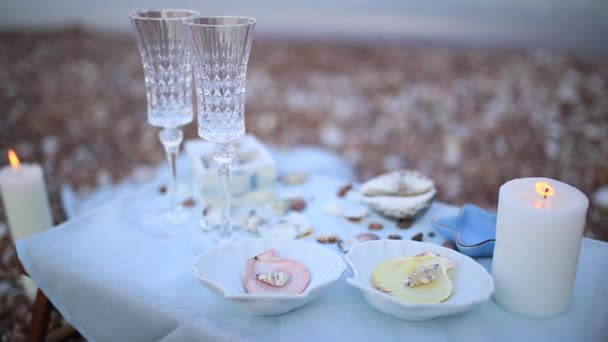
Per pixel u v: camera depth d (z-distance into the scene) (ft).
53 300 2.10
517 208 1.70
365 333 1.74
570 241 1.69
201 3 9.32
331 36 9.91
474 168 5.75
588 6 8.80
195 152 2.48
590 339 1.72
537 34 9.20
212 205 2.40
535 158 5.96
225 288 1.72
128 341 1.96
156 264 2.05
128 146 6.42
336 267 1.82
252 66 8.98
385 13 9.56
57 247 2.13
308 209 2.42
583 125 6.70
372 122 7.01
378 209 2.29
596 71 8.34
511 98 7.52
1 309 3.41
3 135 6.61
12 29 10.38
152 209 2.43
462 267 1.84
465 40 9.47
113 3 10.02
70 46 9.79
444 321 1.77
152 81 2.16
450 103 7.46
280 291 1.78
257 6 9.76
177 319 1.82
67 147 6.35
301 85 8.23
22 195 2.69
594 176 5.48
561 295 1.76
